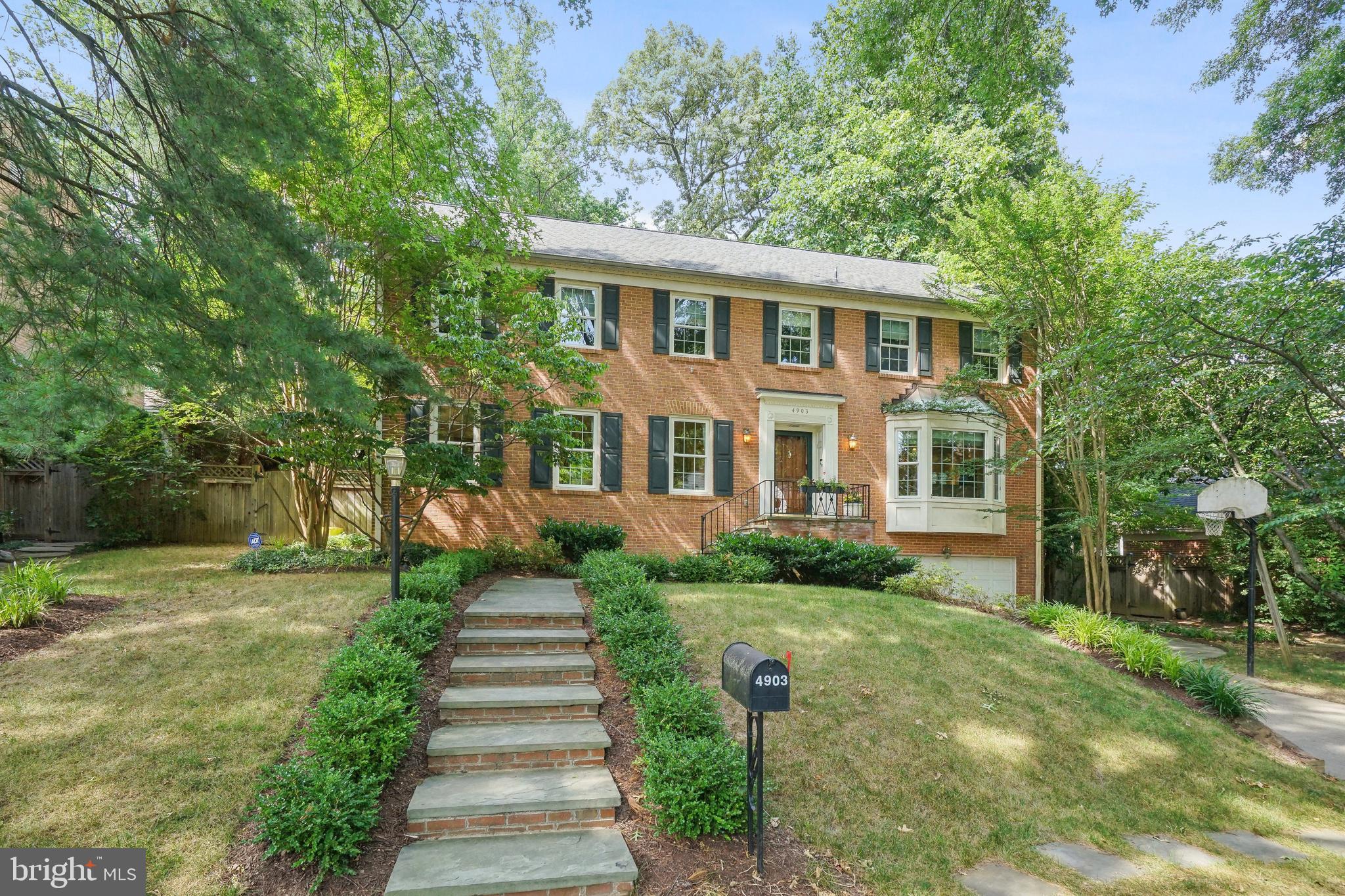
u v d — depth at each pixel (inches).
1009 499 602.9
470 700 205.6
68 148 226.8
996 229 498.0
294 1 261.1
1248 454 485.7
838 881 156.3
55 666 212.8
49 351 186.4
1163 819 205.0
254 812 150.4
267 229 211.3
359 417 243.6
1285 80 450.0
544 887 139.0
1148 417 511.5
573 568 414.0
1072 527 504.1
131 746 173.5
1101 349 355.3
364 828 148.1
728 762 171.3
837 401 576.4
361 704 175.9
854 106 832.9
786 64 1003.9
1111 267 472.7
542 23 299.9
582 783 175.5
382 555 393.7
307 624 258.1
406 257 405.1
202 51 207.0
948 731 229.9
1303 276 301.4
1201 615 644.7
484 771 182.9
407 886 134.8
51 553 455.5
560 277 532.1
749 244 670.5
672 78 1230.3
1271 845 197.6
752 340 573.0
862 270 651.5
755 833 162.2
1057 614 370.3
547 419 403.5
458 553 383.2
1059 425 516.7
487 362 377.7
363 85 329.7
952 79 427.5
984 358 623.2
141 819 149.6
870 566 438.3
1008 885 164.2
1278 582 564.7
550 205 1093.1
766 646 274.2
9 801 150.9
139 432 466.0
